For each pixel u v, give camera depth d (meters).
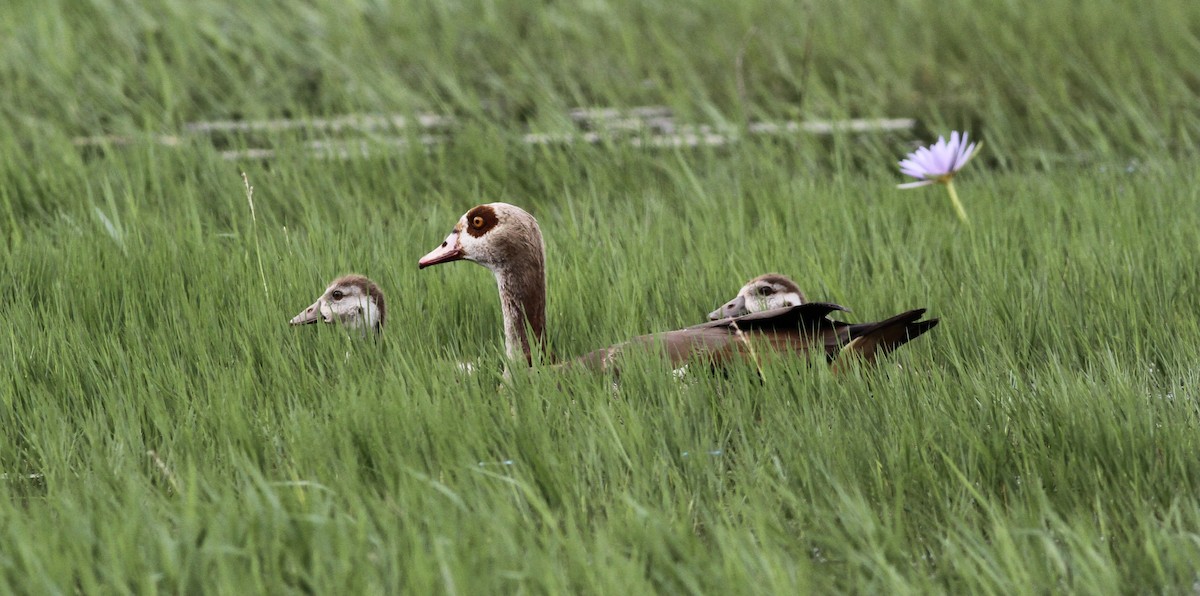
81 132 28.30
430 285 17.19
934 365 13.64
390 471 11.44
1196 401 12.87
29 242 18.92
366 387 13.02
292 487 10.77
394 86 31.66
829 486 11.22
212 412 12.68
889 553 10.16
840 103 31.50
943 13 38.06
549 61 35.16
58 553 9.65
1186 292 16.14
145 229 20.41
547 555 9.83
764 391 12.91
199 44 34.97
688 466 11.60
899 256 18.03
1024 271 17.22
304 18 38.12
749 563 9.74
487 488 10.73
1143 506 10.55
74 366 14.03
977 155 27.75
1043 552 10.16
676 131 29.09
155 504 10.95
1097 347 14.89
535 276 14.96
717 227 20.09
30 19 35.81
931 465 11.35
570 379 13.31
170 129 28.28
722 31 37.19
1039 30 35.78
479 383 13.69
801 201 21.58
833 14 38.94
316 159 24.72
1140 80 31.81
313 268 17.77
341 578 9.32
